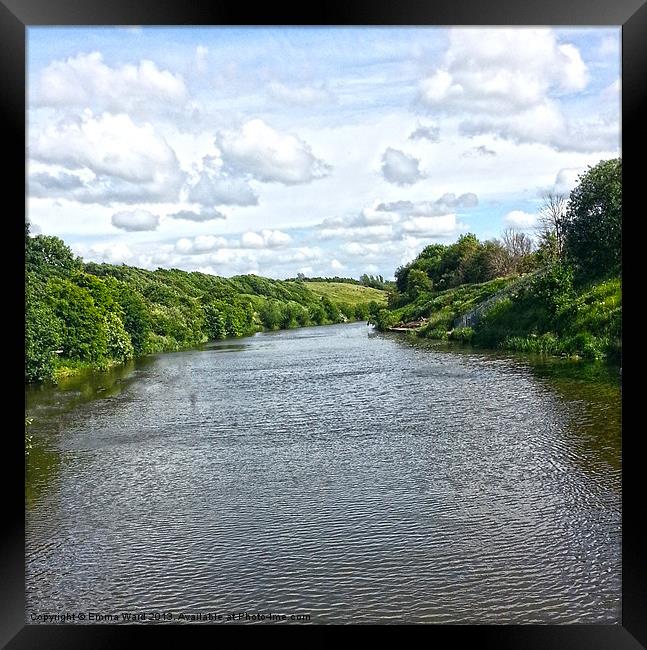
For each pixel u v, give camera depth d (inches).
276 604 183.6
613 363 521.3
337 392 506.0
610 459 295.0
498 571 197.3
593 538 216.2
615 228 629.3
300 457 332.8
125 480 305.0
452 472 291.9
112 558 219.3
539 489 263.3
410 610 177.9
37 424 430.9
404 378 541.0
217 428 406.9
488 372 528.7
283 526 240.7
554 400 407.2
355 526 237.1
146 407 481.1
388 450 335.6
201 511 260.4
